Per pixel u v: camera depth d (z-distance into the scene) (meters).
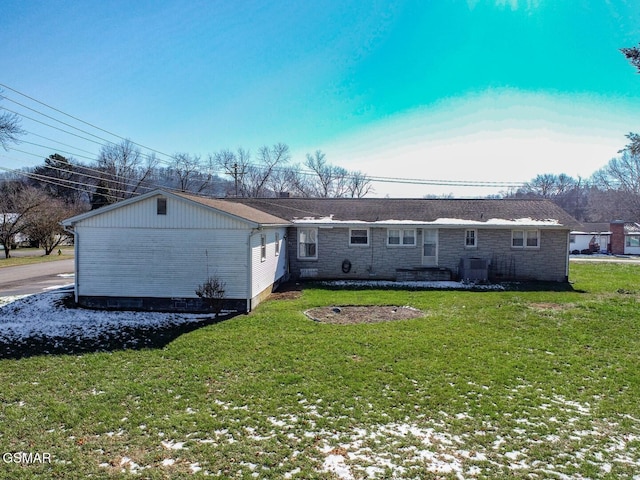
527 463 4.57
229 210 13.29
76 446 4.93
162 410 5.84
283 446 4.90
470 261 17.45
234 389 6.55
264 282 14.20
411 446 4.91
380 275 18.81
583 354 8.18
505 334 9.54
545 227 17.48
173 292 12.55
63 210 38.72
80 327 10.45
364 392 6.40
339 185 53.41
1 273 22.66
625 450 4.85
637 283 17.56
